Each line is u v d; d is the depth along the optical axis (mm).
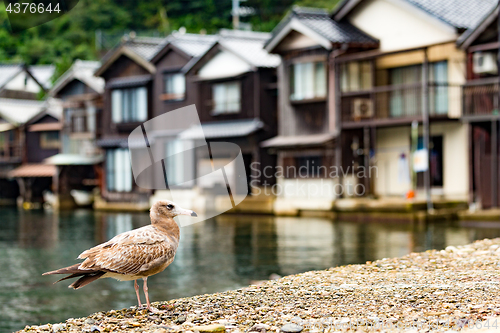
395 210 24734
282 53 30828
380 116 27594
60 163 41156
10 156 46531
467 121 23688
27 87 50781
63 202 41438
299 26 29078
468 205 25953
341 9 29500
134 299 12227
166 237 6039
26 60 54844
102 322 6098
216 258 16672
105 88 39750
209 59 34469
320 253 16719
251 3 51000
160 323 6035
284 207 29812
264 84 33156
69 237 22984
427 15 26188
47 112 45219
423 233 20422
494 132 22922
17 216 34188
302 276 8398
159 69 37250
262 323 5879
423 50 24672
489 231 20469
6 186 48219
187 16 53969
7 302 12211
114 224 28391
